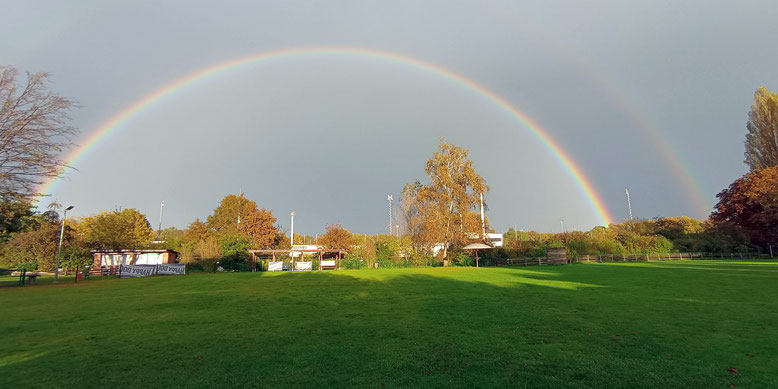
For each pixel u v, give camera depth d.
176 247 67.06
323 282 24.66
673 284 20.98
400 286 21.75
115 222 57.28
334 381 7.00
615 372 7.34
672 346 8.95
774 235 56.50
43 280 33.25
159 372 7.59
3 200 28.28
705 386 6.63
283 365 7.92
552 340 9.63
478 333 10.42
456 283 23.00
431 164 51.72
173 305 15.83
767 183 55.31
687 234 67.69
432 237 47.69
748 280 22.56
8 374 7.54
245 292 19.95
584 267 38.97
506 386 6.71
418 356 8.45
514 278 26.06
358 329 11.09
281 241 76.44
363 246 49.34
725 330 10.35
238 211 73.19
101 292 21.11
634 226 77.50
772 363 7.68
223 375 7.38
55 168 29.23
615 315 12.55
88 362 8.25
